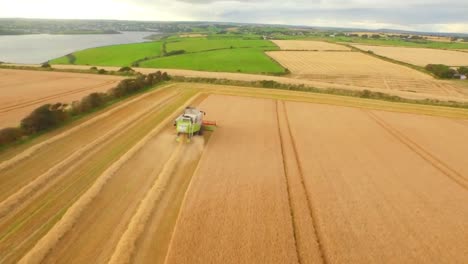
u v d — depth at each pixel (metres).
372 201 15.02
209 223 12.35
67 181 15.09
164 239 11.32
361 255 11.11
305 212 13.63
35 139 20.67
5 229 11.23
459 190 16.81
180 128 21.67
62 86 44.38
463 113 37.28
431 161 20.95
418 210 14.46
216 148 20.97
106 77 55.50
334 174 17.88
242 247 11.04
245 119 29.14
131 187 14.97
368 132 26.98
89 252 10.38
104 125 24.78
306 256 10.84
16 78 50.62
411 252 11.44
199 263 10.15
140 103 33.38
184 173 16.91
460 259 11.21
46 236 10.90
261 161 19.11
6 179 14.96
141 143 20.86
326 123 29.27
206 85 47.69
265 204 14.04
